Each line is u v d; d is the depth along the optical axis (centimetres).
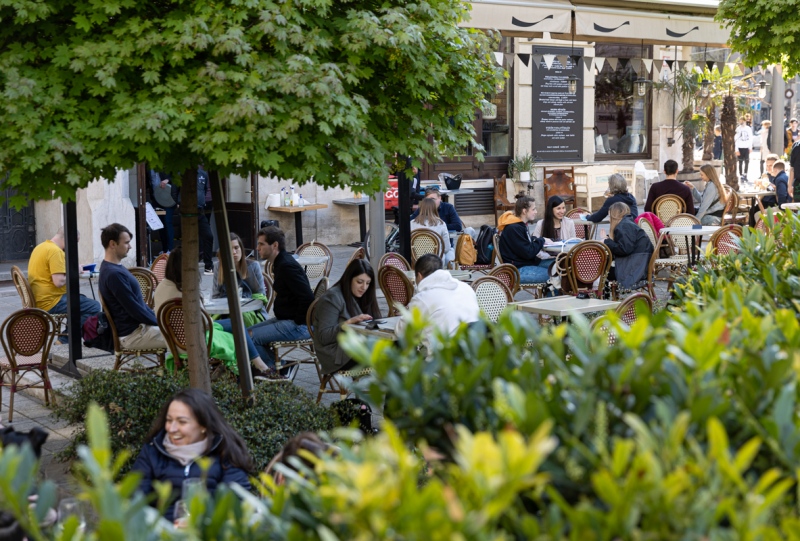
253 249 1739
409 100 629
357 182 579
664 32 1112
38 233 1756
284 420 668
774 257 534
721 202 1562
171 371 824
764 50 1243
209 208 1770
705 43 1173
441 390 239
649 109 2431
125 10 548
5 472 209
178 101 533
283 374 947
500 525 213
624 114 2400
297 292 921
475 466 181
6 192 1711
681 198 1480
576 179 2281
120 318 887
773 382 234
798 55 1203
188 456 502
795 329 278
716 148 2559
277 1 547
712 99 2367
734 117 2181
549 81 2242
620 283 1171
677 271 1373
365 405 724
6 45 556
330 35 580
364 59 602
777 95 2545
